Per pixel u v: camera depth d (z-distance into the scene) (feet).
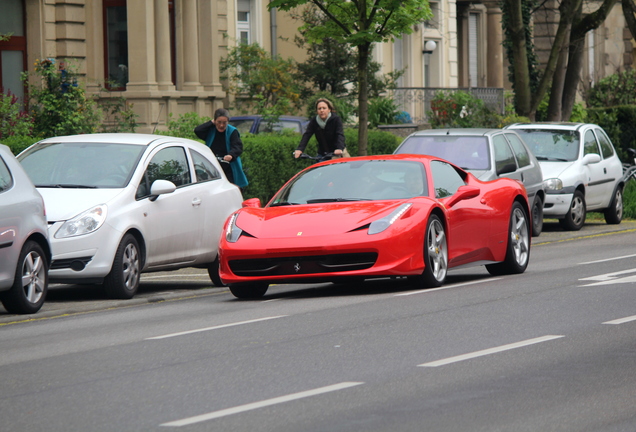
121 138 101.40
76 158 98.43
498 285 92.22
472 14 347.36
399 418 46.88
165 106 206.39
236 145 125.18
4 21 188.65
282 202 93.40
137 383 54.90
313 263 84.38
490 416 47.14
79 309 86.94
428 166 95.25
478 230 96.94
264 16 257.75
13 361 62.34
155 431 45.37
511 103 312.50
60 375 57.62
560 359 59.06
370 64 249.14
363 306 80.53
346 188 93.20
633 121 273.13
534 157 147.74
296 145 163.43
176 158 102.63
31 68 191.62
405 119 263.90
